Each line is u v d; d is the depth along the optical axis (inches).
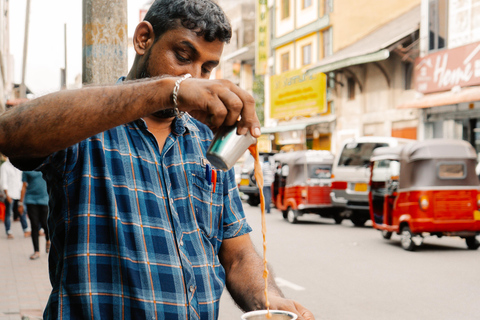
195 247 56.5
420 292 253.4
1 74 1362.0
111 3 111.6
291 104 1058.1
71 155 51.7
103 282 51.2
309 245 403.9
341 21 965.8
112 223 51.8
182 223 56.2
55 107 44.3
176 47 54.9
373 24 972.6
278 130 1105.4
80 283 50.7
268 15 1195.9
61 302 50.9
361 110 879.7
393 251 374.3
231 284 63.9
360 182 529.0
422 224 360.2
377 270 305.9
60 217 52.7
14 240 428.8
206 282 56.2
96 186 52.5
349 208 535.8
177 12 54.7
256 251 66.7
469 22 629.9
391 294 250.2
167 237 53.9
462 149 365.4
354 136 896.3
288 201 579.2
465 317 213.6
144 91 45.0
